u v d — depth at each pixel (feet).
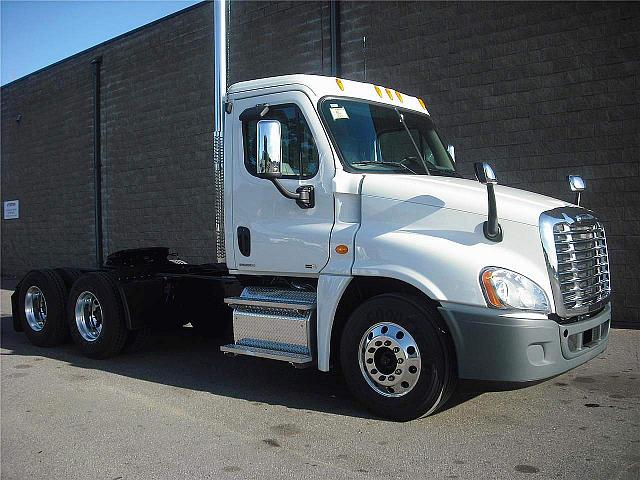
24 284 28.17
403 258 16.06
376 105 19.72
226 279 22.52
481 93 31.86
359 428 16.02
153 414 17.78
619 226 27.94
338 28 37.88
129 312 24.26
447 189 16.49
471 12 32.17
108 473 13.76
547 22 29.68
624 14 27.58
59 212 61.87
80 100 58.44
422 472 13.25
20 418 17.75
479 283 14.94
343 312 17.80
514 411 17.04
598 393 18.61
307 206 18.08
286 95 18.62
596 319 16.53
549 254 15.23
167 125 49.73
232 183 19.93
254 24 42.70
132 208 53.31
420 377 15.69
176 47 48.73
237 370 22.91
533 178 30.30
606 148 28.19
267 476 13.33
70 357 25.75
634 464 13.35
